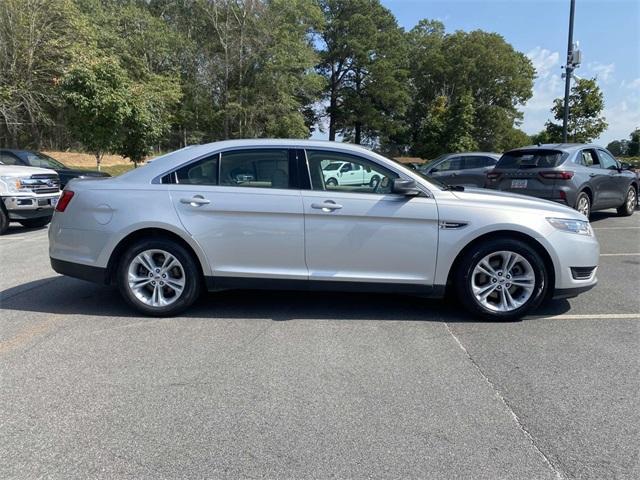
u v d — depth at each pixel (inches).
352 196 185.5
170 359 154.8
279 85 1603.1
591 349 163.2
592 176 414.0
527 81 2247.8
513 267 188.9
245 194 187.0
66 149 1269.7
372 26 2308.1
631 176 492.1
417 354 159.2
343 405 127.1
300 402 128.6
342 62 2374.5
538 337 173.9
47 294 225.6
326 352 160.7
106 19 1476.4
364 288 188.7
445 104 2138.3
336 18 2342.5
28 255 316.5
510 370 147.5
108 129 727.7
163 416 121.9
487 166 601.3
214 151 193.3
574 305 211.2
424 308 207.2
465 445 110.1
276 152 191.0
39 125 1146.0
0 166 426.6
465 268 186.7
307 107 2343.8
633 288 237.6
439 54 2301.9
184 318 193.6
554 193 390.3
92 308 205.2
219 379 141.3
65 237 195.5
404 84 2404.0
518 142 2178.9
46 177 433.1
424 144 1632.6
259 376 143.3
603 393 133.4
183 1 1710.1
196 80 1632.6
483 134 2182.6
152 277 192.7
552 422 119.3
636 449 108.6
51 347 163.9
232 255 188.7
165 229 188.2
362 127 2512.3
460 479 99.0
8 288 235.3
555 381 140.3
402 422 119.3
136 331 179.0
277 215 185.3
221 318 193.8
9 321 189.2
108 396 131.6
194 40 1628.9
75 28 1112.8
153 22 1577.3
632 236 380.8
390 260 185.6
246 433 114.7
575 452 107.7
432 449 108.7
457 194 190.1
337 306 209.5
